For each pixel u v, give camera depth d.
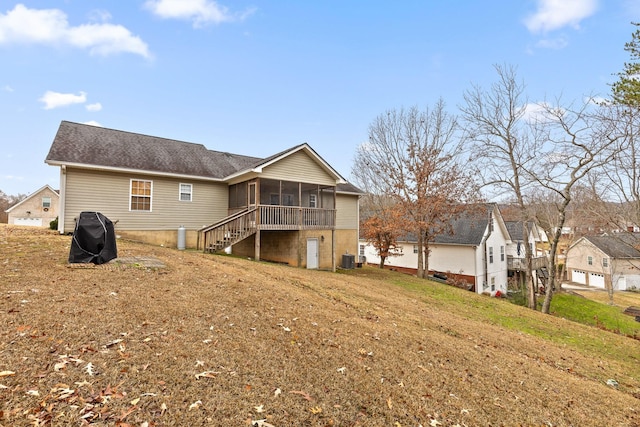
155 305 5.08
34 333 3.62
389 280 14.90
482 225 22.83
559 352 7.59
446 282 20.89
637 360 8.38
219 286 6.77
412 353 5.18
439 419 3.45
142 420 2.54
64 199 11.83
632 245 13.59
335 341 5.00
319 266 16.70
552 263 16.16
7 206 39.56
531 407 4.21
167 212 14.32
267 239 17.41
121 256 8.51
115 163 12.78
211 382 3.26
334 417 3.09
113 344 3.67
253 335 4.61
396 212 17.97
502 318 10.60
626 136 11.26
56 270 6.39
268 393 3.27
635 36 8.34
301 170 15.33
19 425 2.27
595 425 4.07
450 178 17.19
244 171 13.85
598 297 27.69
